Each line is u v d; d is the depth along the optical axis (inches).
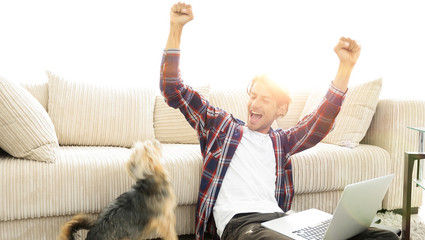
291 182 72.0
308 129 70.1
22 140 68.2
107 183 69.4
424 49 131.6
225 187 66.4
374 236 55.6
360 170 87.3
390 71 131.0
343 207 50.3
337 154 85.7
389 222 89.2
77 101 89.4
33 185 65.1
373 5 129.5
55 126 87.4
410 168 76.7
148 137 94.2
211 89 103.0
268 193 67.4
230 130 69.4
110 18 107.5
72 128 88.1
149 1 110.2
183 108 68.7
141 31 110.1
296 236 53.9
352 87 96.1
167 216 62.4
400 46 131.0
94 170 68.7
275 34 124.6
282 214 63.4
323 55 128.5
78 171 67.7
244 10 121.1
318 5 127.3
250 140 69.5
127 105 93.4
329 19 128.2
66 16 103.7
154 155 61.4
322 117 68.3
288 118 107.0
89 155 73.4
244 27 121.5
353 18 129.1
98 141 90.5
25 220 66.7
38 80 93.0
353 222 53.7
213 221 67.4
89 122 89.4
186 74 117.1
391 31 130.4
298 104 107.8
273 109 69.1
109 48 107.9
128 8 108.7
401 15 130.6
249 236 56.0
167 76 65.4
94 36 106.4
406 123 93.1
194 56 117.5
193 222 77.3
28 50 101.0
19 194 64.4
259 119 69.4
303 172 82.0
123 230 59.5
